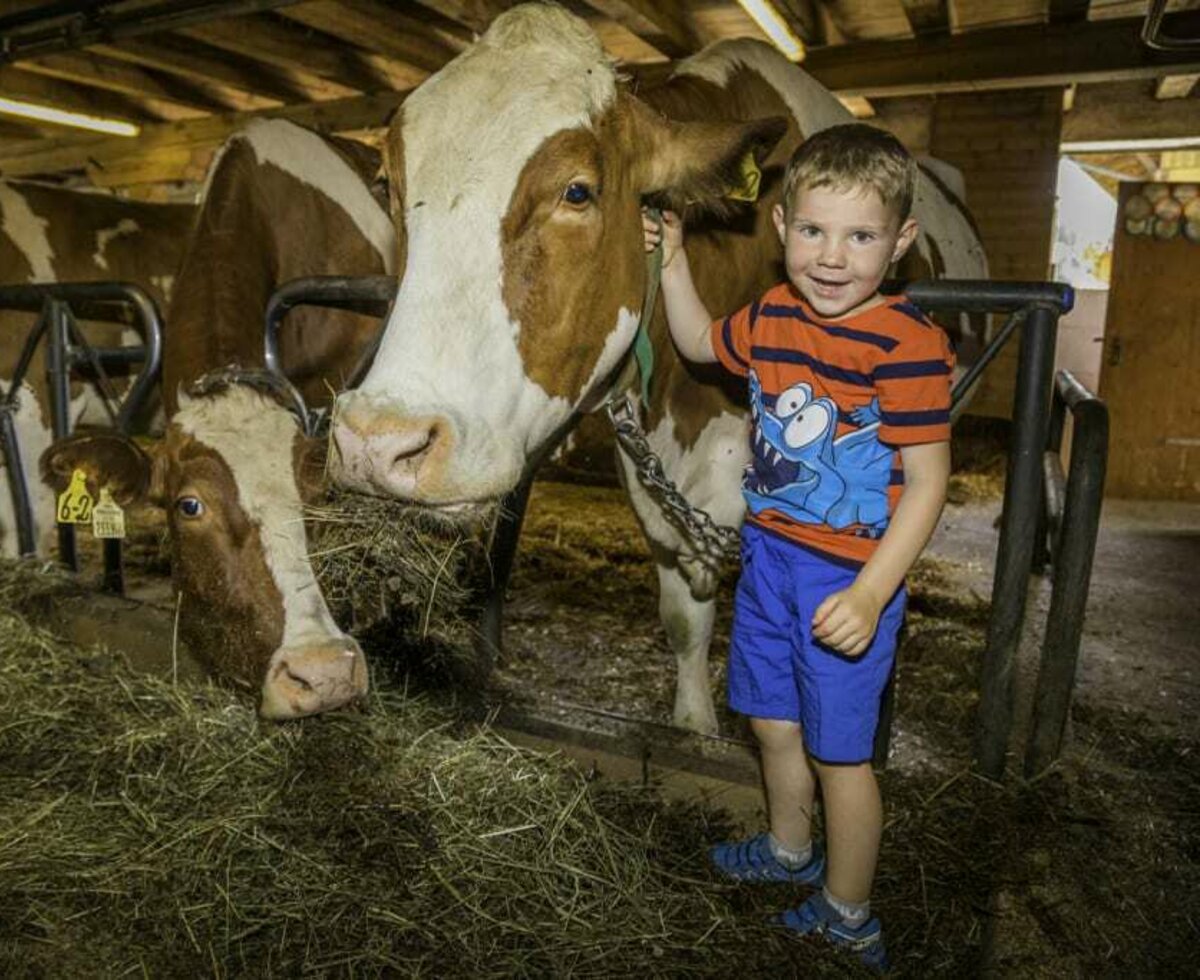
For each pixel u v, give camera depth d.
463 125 1.65
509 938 1.75
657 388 2.42
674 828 2.09
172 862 1.97
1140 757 2.73
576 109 1.70
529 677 3.43
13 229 4.49
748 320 1.78
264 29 6.67
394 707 2.49
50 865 1.96
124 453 2.37
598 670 3.51
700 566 2.61
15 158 10.20
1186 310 7.37
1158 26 4.34
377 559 2.06
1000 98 7.53
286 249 3.65
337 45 7.21
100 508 2.41
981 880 1.88
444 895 1.85
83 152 9.84
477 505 1.66
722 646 3.74
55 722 2.52
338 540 2.11
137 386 3.12
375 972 1.69
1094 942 1.72
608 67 1.82
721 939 1.75
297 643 2.12
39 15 5.85
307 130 3.93
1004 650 2.06
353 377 2.63
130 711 2.59
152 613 3.01
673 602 2.73
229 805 2.14
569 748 2.35
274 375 2.45
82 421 4.54
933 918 1.81
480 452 1.60
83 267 4.64
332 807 2.10
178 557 2.31
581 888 1.87
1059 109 7.39
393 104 7.94
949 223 4.27
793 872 1.91
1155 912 1.82
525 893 1.85
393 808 2.08
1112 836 2.03
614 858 1.93
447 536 1.99
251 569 2.19
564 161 1.68
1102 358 7.64
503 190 1.63
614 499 6.45
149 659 2.94
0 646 2.90
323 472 2.22
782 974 1.68
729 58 2.69
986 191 7.68
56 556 4.72
